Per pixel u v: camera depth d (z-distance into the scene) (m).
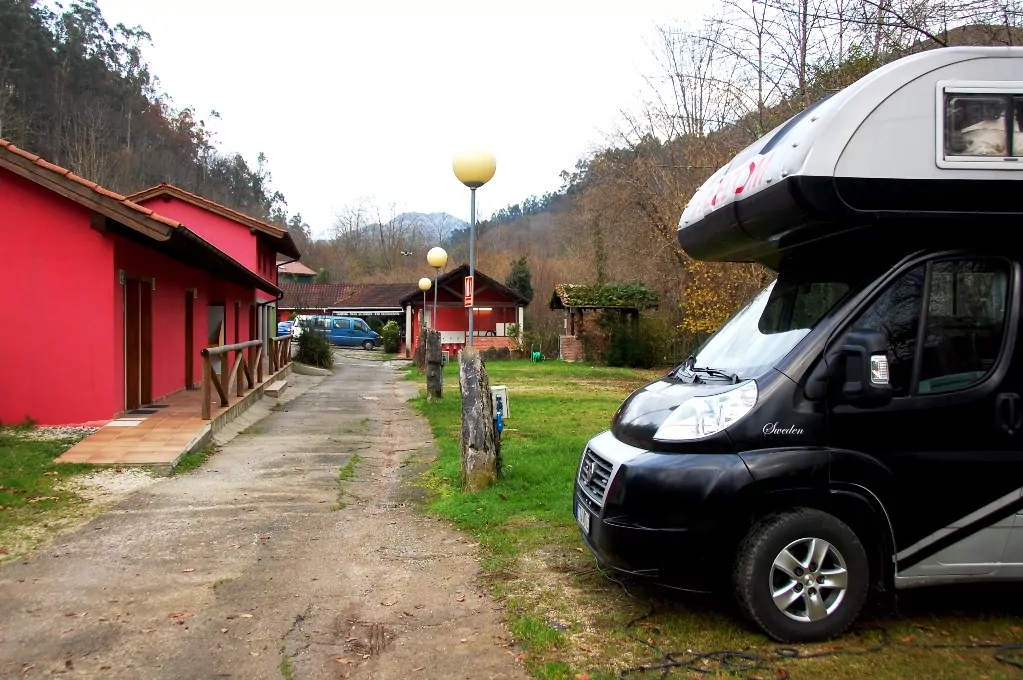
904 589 4.04
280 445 10.82
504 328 38.09
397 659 3.81
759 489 3.81
